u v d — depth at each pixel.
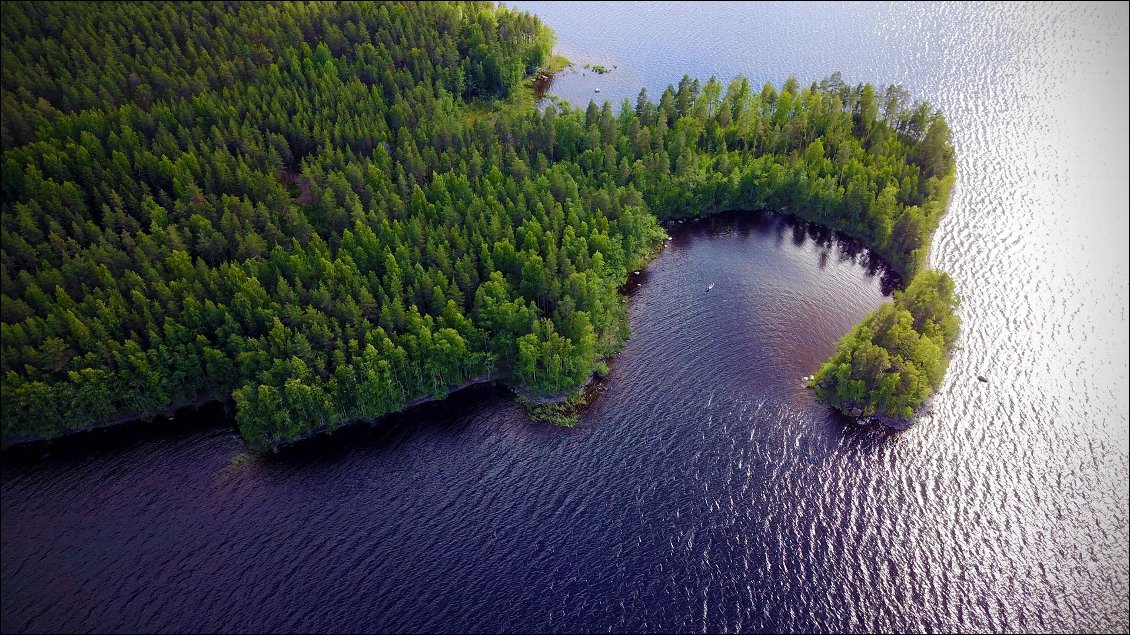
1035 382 111.38
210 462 102.25
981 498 95.88
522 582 88.19
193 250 120.38
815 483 98.56
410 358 107.44
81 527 93.81
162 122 142.75
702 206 154.12
